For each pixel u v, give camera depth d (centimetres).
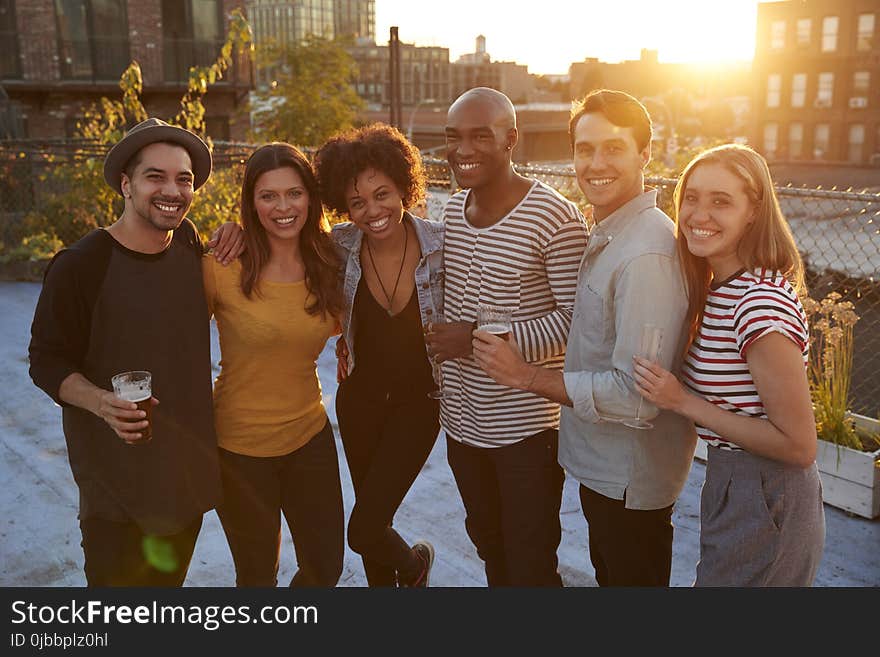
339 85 2850
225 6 2194
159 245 226
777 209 196
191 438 235
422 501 411
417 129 6028
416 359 278
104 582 231
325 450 269
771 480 195
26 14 2005
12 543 364
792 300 191
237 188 978
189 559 250
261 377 252
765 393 189
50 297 214
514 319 265
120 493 228
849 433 408
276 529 265
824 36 5353
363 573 340
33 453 464
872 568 343
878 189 4350
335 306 257
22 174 1135
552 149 6794
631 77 8500
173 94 2184
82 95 2086
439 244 275
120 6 2083
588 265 236
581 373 225
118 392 205
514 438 265
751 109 5928
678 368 216
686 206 201
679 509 399
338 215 272
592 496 241
